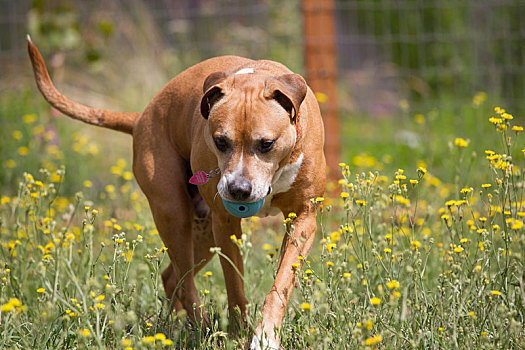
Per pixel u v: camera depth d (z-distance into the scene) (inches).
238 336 211.8
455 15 593.9
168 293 255.9
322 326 187.2
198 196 247.8
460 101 523.8
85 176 402.9
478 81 556.1
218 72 207.6
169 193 239.0
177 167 240.8
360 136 525.7
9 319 201.2
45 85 264.2
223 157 197.0
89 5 542.3
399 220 242.2
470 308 201.3
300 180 211.9
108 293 199.0
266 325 195.9
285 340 198.4
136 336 186.7
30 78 519.2
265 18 561.6
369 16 642.2
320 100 367.6
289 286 204.4
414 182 220.2
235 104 193.5
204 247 261.1
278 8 548.4
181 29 535.5
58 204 345.7
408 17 623.8
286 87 196.9
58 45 456.1
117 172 363.6
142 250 260.2
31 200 252.2
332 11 372.5
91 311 207.2
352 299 219.0
